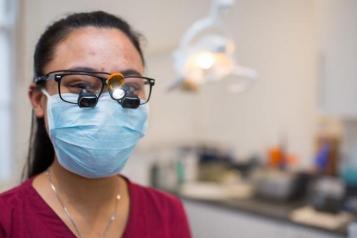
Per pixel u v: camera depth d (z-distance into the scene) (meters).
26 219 0.82
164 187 2.40
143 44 0.97
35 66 0.89
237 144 2.76
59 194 0.86
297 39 2.46
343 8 1.89
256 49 2.63
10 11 1.82
